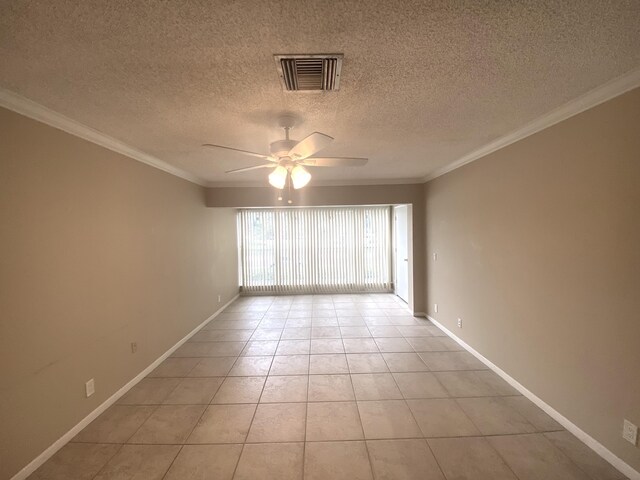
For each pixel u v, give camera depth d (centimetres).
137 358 311
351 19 124
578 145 212
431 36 136
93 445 221
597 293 200
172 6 114
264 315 545
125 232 296
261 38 135
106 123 234
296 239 705
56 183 218
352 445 219
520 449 212
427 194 501
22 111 193
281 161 235
